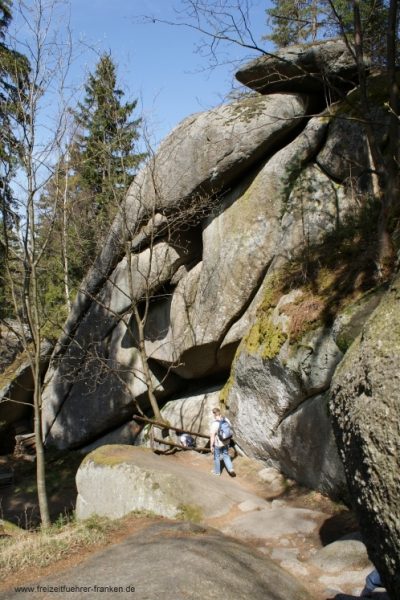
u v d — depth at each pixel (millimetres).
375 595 5035
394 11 8500
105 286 17469
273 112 13023
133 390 16375
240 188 13680
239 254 13047
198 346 13812
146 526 6926
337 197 11398
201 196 13961
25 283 11828
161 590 4473
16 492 16422
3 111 11805
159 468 8844
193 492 8195
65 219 14828
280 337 9609
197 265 14859
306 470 9164
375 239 9477
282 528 7223
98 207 20844
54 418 19391
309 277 10266
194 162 13797
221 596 4562
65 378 18781
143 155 17844
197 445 13445
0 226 13312
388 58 8617
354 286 8859
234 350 13617
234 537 6961
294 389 9297
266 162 13266
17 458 19234
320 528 7230
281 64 12086
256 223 12914
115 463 8906
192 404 14352
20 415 21391
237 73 12672
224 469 11125
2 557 6172
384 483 3395
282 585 5324
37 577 5387
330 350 8398
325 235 11031
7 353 23734
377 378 3518
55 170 12383
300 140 12602
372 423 3488
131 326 16594
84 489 9539
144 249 16188
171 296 15461
